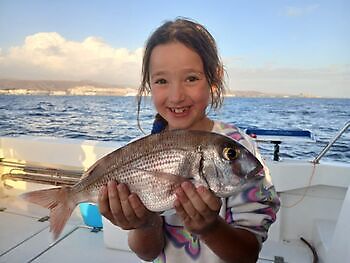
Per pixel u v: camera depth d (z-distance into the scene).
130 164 1.06
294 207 2.87
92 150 3.40
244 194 1.05
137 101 1.56
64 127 20.59
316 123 20.48
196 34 1.12
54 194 1.23
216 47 1.24
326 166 2.71
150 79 1.20
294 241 2.86
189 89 1.10
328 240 2.43
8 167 3.91
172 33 1.11
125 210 0.97
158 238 1.17
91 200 1.16
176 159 1.00
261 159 1.19
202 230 0.92
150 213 1.04
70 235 2.99
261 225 1.04
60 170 3.62
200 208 0.87
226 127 1.24
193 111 1.13
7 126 21.25
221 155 0.97
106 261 2.56
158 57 1.11
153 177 1.01
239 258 1.00
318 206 2.84
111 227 2.70
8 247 2.78
